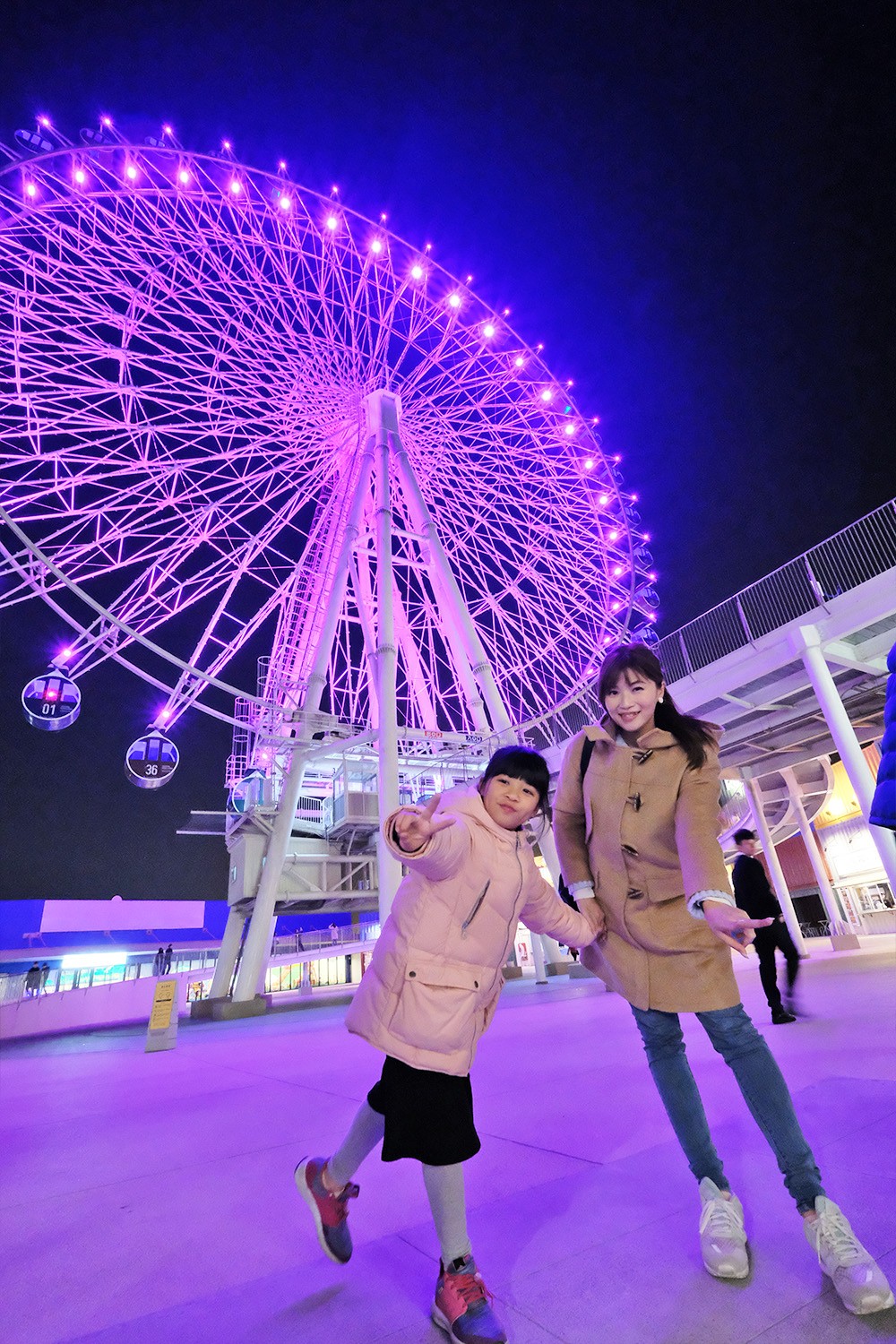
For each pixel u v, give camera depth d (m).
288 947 29.62
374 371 19.86
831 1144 2.72
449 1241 1.86
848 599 14.72
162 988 10.26
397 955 2.09
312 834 23.14
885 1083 3.56
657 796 2.39
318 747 18.00
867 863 23.05
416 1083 1.98
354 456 19.42
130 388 15.17
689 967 2.26
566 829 2.71
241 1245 2.47
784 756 21.25
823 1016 6.15
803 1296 1.76
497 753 2.40
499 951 2.17
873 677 16.53
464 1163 3.05
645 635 19.56
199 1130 4.39
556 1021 8.18
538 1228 2.30
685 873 2.22
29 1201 3.19
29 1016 17.83
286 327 17.47
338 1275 2.17
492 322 19.62
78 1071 8.27
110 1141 4.31
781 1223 2.17
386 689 15.87
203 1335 1.87
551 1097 4.19
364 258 17.83
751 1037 2.15
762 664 15.69
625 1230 2.22
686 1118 2.23
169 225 14.98
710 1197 2.08
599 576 19.92
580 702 18.98
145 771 15.81
